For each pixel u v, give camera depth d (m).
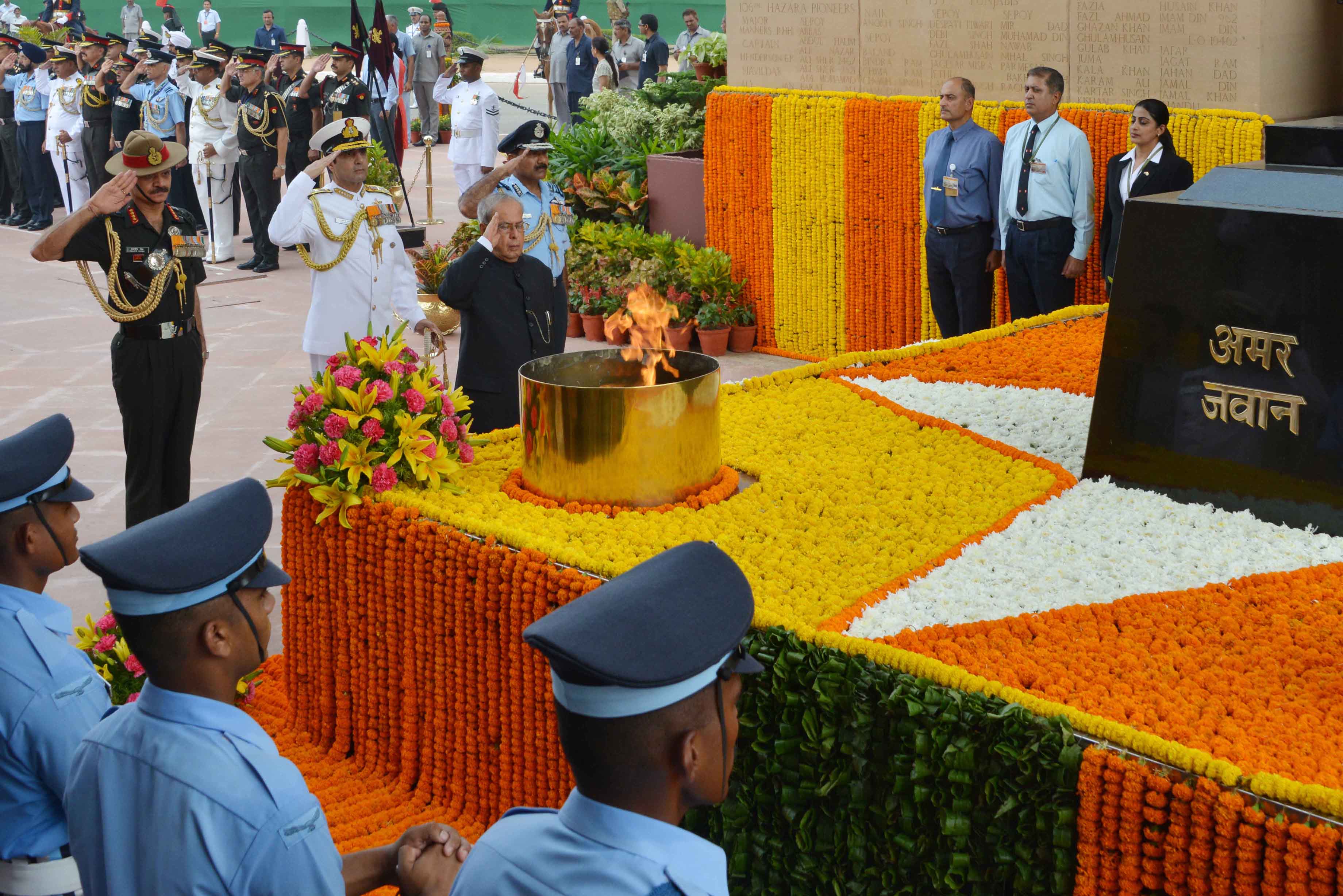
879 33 9.83
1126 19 8.38
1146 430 4.50
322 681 4.73
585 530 4.18
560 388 4.38
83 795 2.37
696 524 4.23
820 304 10.41
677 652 1.80
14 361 10.59
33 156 17.97
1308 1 8.05
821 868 3.24
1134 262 4.44
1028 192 8.33
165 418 6.56
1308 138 4.26
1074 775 2.73
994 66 9.17
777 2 10.43
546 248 7.47
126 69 17.58
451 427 4.67
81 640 4.76
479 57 16.08
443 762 4.31
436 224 15.30
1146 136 7.70
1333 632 3.36
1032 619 3.46
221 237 14.87
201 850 2.22
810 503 4.46
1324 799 2.46
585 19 19.78
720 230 10.94
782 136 10.24
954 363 6.25
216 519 2.38
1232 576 3.77
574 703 1.83
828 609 3.53
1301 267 4.04
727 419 5.48
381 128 17.77
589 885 1.82
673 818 1.89
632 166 12.05
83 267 6.30
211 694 2.36
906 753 2.99
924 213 9.52
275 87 17.80
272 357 10.55
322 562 4.59
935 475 4.70
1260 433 4.21
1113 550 3.98
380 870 2.56
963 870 2.93
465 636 4.10
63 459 3.04
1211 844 2.57
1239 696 3.01
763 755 3.27
